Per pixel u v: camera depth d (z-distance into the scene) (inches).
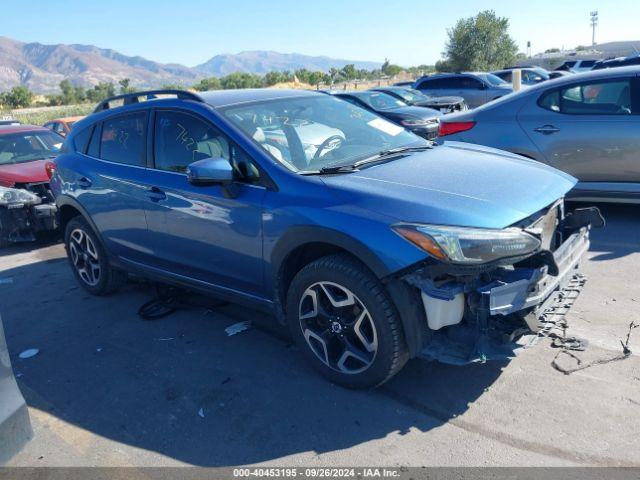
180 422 128.0
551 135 242.8
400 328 120.3
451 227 112.3
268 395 135.0
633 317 157.1
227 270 154.8
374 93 531.5
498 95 685.9
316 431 120.3
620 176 233.1
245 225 142.7
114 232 189.8
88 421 131.5
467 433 115.0
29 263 268.5
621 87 230.2
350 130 167.2
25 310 205.0
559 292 130.8
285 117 162.4
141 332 176.4
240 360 152.9
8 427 99.3
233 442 119.3
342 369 132.5
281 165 140.0
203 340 166.9
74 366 158.7
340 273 124.0
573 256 137.4
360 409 126.5
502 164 147.3
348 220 121.1
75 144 209.8
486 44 1857.8
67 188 205.2
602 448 107.2
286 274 140.8
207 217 152.6
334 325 130.8
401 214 117.3
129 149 183.2
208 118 156.7
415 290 117.8
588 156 236.7
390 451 111.9
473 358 115.3
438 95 729.0
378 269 116.6
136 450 119.4
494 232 113.1
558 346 144.2
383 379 125.7
